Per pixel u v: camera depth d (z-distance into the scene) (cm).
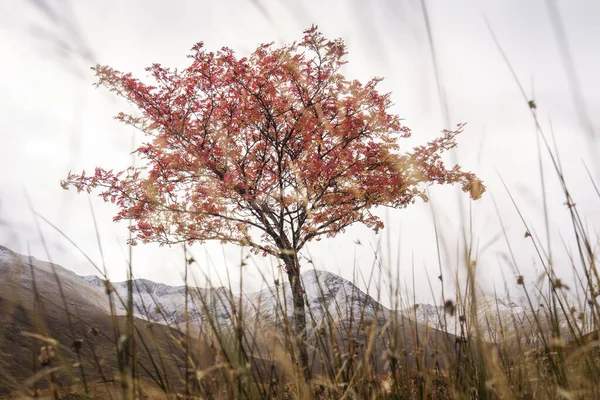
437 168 774
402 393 181
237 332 174
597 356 161
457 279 166
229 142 847
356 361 188
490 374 171
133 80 794
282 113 833
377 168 834
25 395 127
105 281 155
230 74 800
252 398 169
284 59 773
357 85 792
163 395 154
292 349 175
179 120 818
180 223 803
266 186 835
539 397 171
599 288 163
